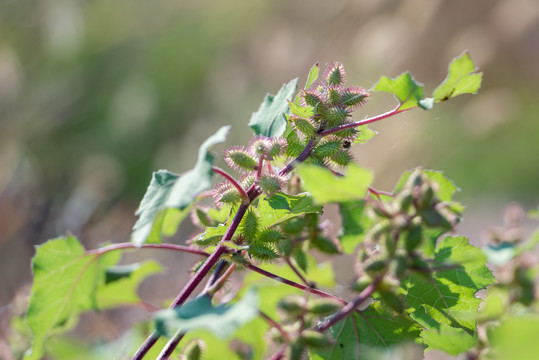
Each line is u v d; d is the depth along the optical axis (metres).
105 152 2.95
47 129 2.80
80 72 3.14
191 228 1.85
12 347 0.96
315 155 0.81
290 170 0.80
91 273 0.86
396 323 0.80
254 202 0.82
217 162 2.57
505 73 3.24
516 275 0.83
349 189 0.73
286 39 3.36
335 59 3.26
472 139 2.99
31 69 2.95
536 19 3.17
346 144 0.84
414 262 0.74
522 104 3.14
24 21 2.94
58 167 2.69
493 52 3.26
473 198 2.82
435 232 0.81
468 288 0.81
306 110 0.81
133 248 0.85
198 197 0.83
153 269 0.91
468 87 0.82
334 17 3.33
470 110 3.12
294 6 3.44
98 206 2.28
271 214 0.80
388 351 0.80
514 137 2.97
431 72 3.24
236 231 0.79
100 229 2.04
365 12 3.31
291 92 0.84
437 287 0.81
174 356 0.83
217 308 0.72
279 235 0.79
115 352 0.70
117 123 3.06
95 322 1.21
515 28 3.18
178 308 0.73
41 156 2.70
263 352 0.88
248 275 0.89
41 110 2.86
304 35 3.38
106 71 3.21
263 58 3.33
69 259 0.85
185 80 3.34
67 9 3.02
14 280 1.59
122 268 0.90
